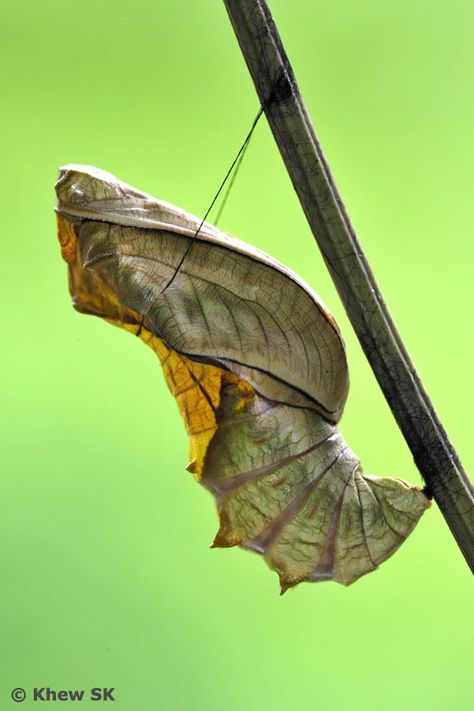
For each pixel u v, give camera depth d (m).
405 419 0.27
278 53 0.26
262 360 0.27
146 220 0.27
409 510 0.27
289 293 0.27
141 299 0.27
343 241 0.26
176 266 0.27
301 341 0.27
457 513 0.27
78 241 0.27
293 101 0.26
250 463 0.27
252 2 0.26
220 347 0.27
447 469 0.27
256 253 0.27
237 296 0.27
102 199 0.27
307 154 0.26
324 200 0.26
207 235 0.27
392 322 0.27
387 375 0.27
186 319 0.27
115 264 0.27
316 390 0.27
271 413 0.27
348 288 0.27
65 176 0.27
